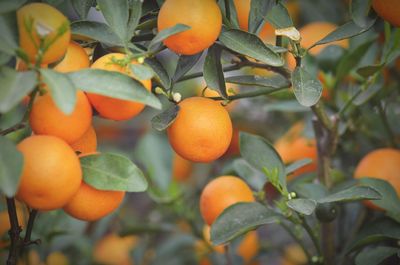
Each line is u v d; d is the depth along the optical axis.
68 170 0.44
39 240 0.52
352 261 0.61
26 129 0.53
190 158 0.50
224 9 0.53
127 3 0.49
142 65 0.47
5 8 0.44
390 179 0.60
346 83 0.73
